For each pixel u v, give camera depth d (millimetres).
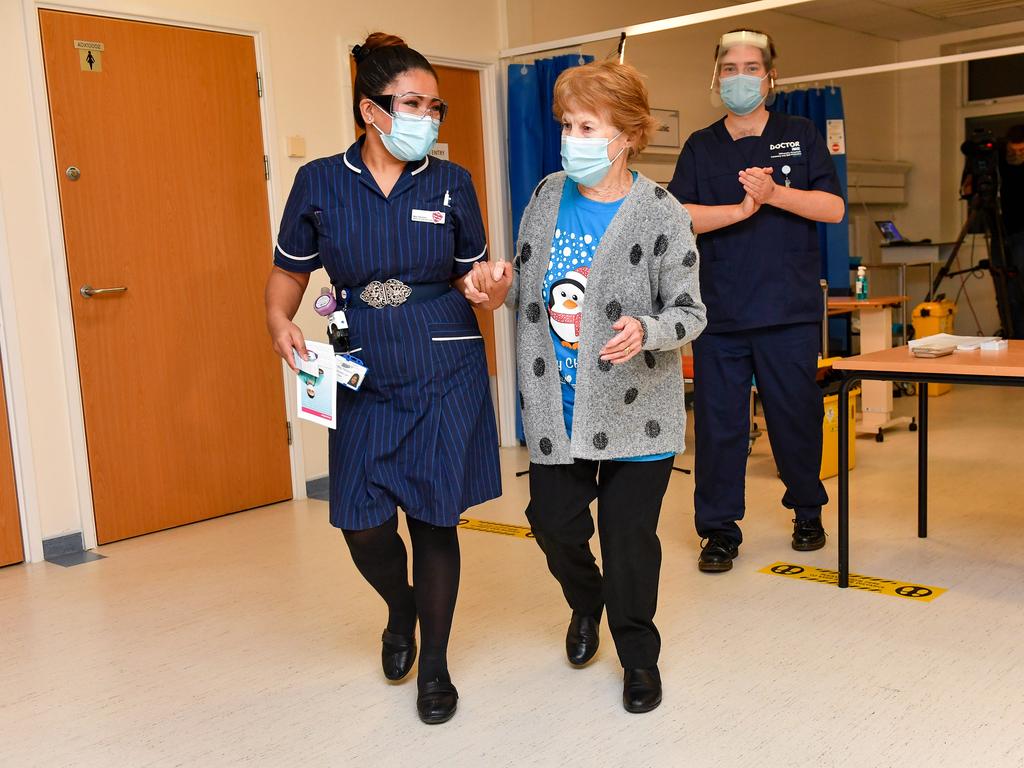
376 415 2178
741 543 3449
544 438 2188
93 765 2141
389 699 2402
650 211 2119
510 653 2633
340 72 4758
